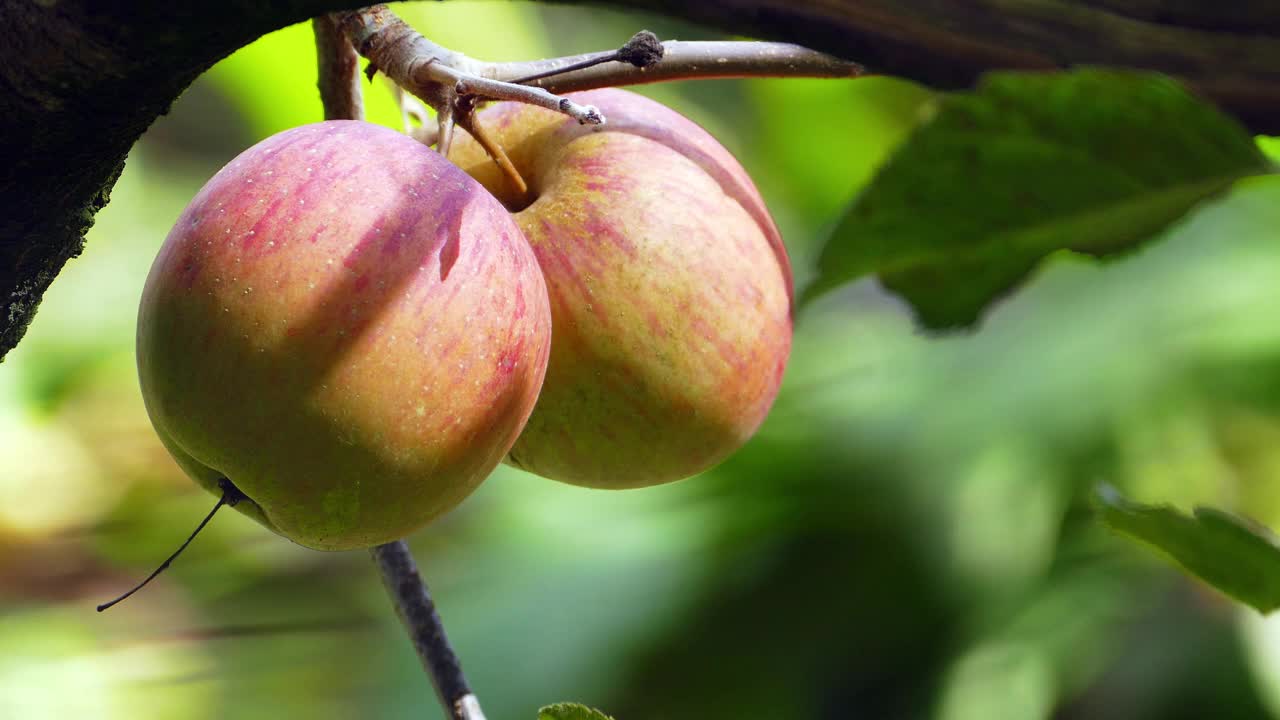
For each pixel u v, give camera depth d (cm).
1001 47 98
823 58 105
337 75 107
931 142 98
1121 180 98
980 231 99
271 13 99
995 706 191
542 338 103
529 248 104
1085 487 197
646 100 108
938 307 101
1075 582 198
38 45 100
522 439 108
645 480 108
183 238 101
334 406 101
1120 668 191
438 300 101
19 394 181
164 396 101
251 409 101
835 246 100
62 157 101
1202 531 100
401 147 103
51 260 103
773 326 107
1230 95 97
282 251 101
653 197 106
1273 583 100
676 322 105
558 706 102
